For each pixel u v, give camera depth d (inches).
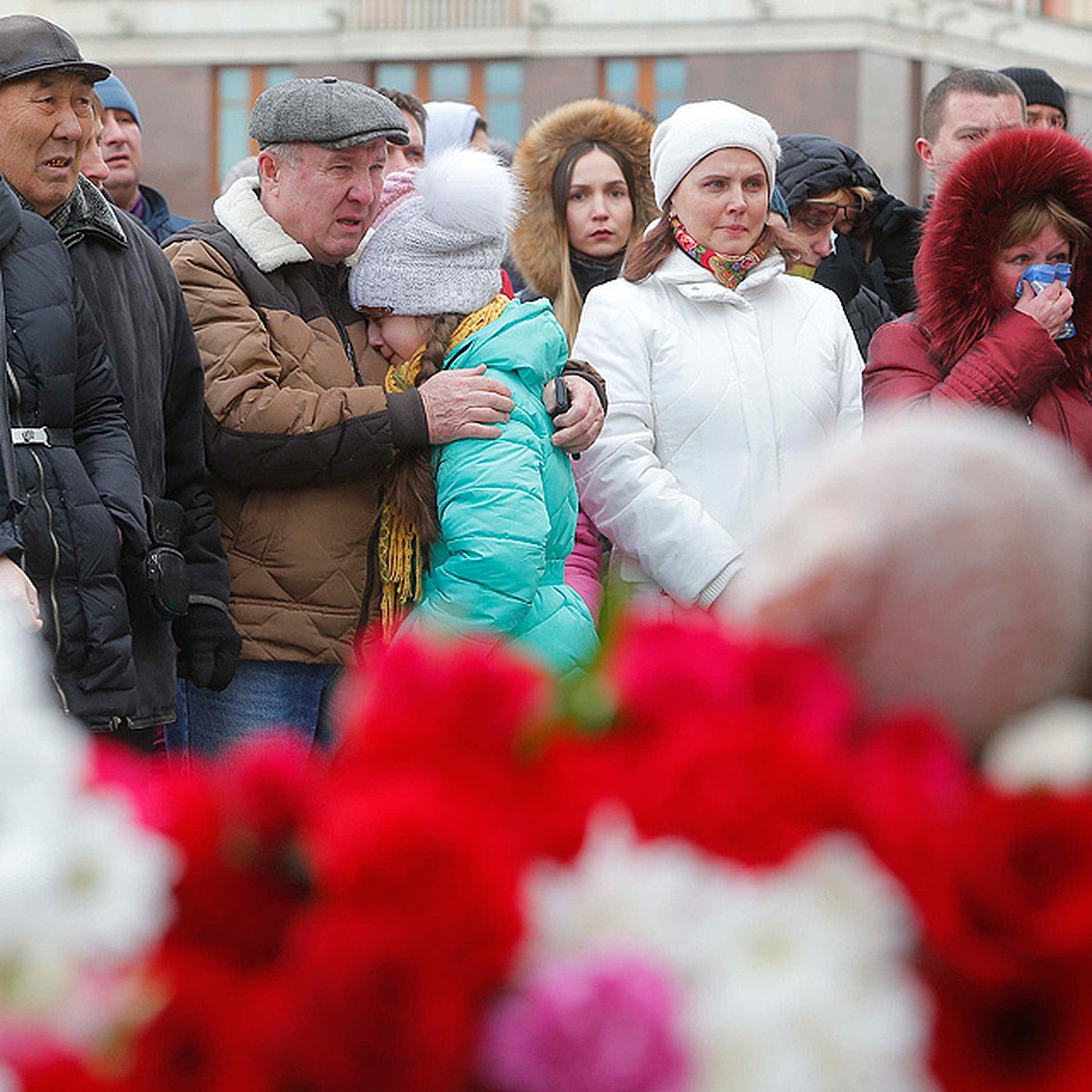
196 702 462.0
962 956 119.0
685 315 489.4
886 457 141.3
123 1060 124.0
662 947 115.6
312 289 467.8
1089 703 145.2
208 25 2322.8
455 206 457.1
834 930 117.3
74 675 388.5
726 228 490.9
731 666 135.0
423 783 126.3
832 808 120.9
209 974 127.3
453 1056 113.7
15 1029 122.0
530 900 117.2
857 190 611.8
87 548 389.7
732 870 118.0
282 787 130.6
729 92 2242.9
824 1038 115.0
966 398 459.2
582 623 446.6
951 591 137.3
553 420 454.0
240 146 2330.2
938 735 133.5
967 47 2266.2
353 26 2322.8
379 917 115.6
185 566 420.8
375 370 469.1
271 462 441.7
